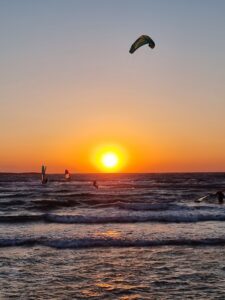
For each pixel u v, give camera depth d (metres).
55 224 21.36
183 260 13.03
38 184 77.44
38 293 9.85
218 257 13.43
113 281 10.84
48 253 14.04
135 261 12.91
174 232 18.22
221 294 9.74
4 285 10.43
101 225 20.88
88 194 46.19
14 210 30.36
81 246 15.13
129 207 30.00
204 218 22.86
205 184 72.75
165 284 10.55
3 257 13.38
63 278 11.09
